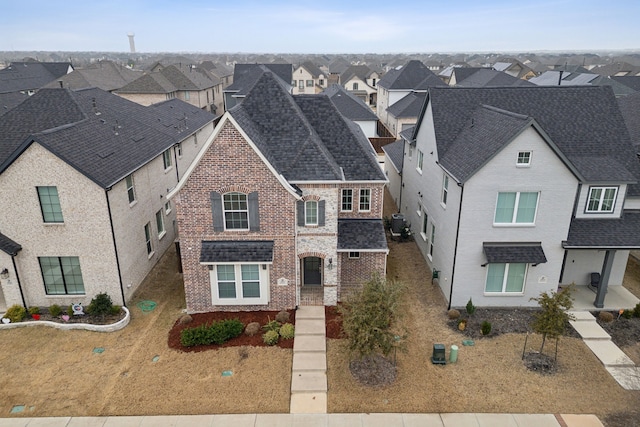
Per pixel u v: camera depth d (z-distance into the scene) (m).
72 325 20.05
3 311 21.16
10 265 20.48
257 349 18.70
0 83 67.62
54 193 19.92
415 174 29.75
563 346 19.09
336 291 21.72
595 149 22.45
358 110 54.75
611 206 21.59
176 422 15.06
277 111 21.81
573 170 19.39
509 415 15.45
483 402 16.03
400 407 15.80
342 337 19.45
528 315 21.33
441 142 24.22
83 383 16.81
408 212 32.03
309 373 17.33
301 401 16.02
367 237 22.19
